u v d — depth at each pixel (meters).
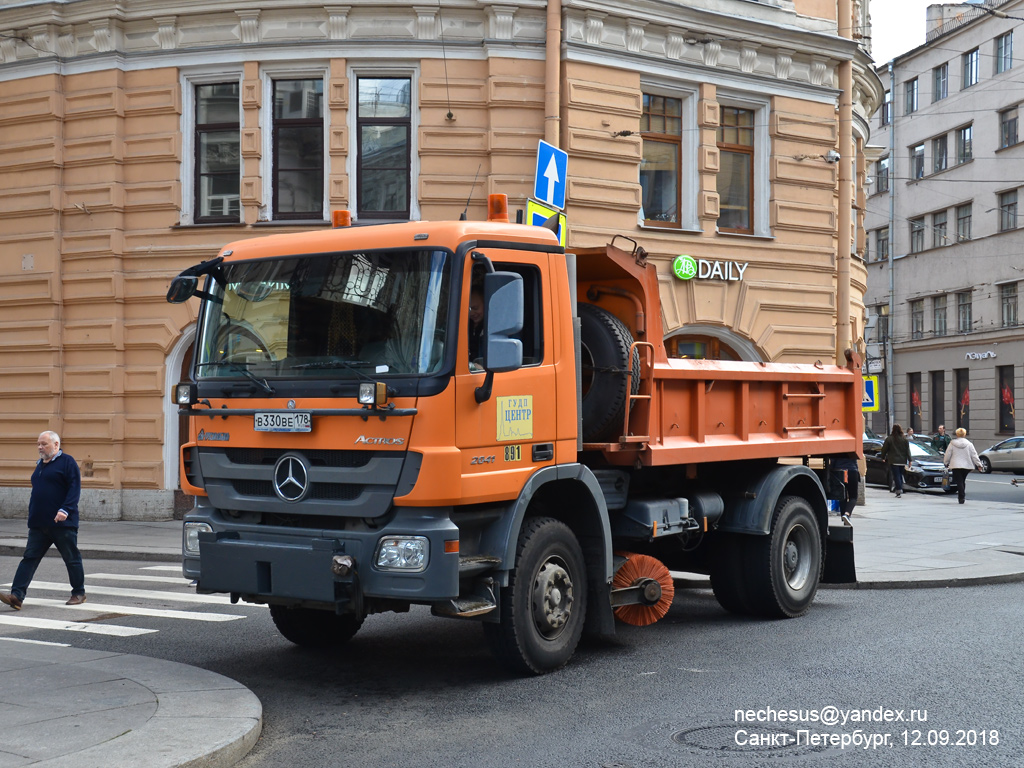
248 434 6.59
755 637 8.33
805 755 5.19
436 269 6.30
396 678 6.95
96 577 11.94
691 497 8.67
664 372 7.96
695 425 8.38
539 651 6.83
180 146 16.77
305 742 5.52
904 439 25.70
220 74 16.77
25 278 17.17
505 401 6.55
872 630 8.61
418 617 9.38
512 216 16.22
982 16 46.44
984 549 14.02
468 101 16.34
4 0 17.23
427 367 6.15
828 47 18.97
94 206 16.97
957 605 9.98
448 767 5.07
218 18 16.62
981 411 46.12
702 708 6.10
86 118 17.05
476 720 5.90
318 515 6.40
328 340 6.48
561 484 7.19
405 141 16.59
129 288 16.91
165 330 16.70
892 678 6.82
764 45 18.39
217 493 6.71
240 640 8.30
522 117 16.33
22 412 17.25
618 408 7.65
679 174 17.94
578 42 16.45
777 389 9.41
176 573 12.31
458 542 6.17
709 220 17.89
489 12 16.28
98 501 16.75
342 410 6.20
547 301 6.97
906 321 51.47
